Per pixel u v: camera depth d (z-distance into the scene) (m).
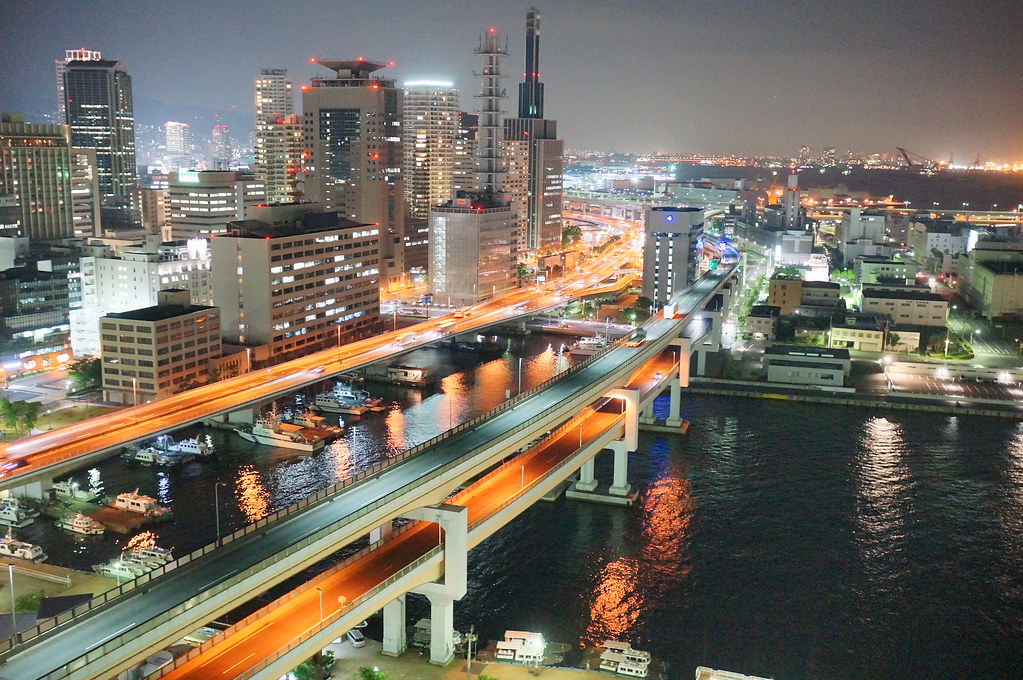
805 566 192.12
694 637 164.38
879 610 175.00
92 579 181.50
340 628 130.88
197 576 124.75
